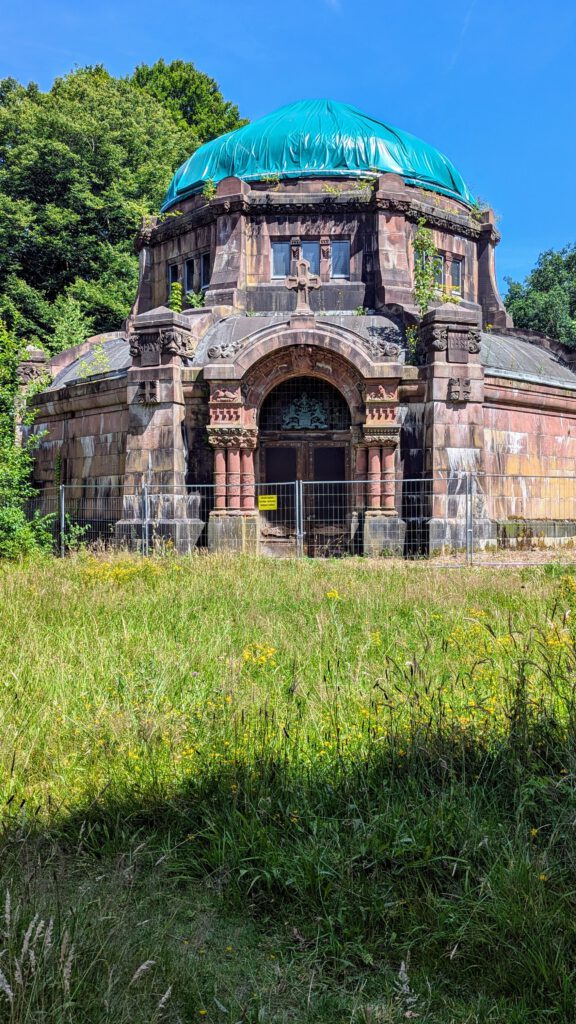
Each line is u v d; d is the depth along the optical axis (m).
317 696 6.81
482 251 31.45
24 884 3.88
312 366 22.83
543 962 3.46
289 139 28.98
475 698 6.47
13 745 5.76
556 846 4.40
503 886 3.90
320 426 24.45
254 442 22.92
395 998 3.50
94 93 51.19
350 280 27.42
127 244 48.00
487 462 24.00
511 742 5.33
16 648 8.54
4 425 24.23
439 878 4.26
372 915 3.99
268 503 23.41
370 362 22.14
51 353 41.31
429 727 5.49
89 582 13.90
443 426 22.34
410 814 4.61
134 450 23.31
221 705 6.44
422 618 10.42
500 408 24.55
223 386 22.62
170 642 8.98
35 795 5.20
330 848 4.39
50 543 22.84
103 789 4.97
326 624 9.68
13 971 3.14
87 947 3.44
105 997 3.05
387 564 18.34
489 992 3.54
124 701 6.75
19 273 48.06
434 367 22.34
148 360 23.27
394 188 27.09
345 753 5.55
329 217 27.41
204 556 19.02
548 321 47.78
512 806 4.86
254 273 27.50
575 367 29.14
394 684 6.94
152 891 4.30
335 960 3.76
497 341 27.94
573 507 27.34
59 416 28.52
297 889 4.20
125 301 46.06
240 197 26.98
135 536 22.64
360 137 29.08
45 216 46.09
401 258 27.34
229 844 4.59
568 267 51.28
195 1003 3.38
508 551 21.73
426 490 22.56
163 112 56.34
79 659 8.16
